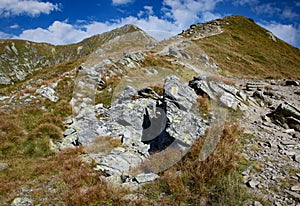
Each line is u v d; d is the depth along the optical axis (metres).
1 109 14.36
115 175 8.45
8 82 130.12
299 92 19.86
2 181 8.55
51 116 13.53
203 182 7.26
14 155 10.52
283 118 13.13
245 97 16.53
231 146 9.53
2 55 167.50
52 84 17.69
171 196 7.14
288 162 8.87
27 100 15.77
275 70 40.19
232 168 7.98
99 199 7.14
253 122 13.34
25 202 7.41
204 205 6.66
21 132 11.95
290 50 57.91
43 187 8.16
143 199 7.02
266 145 10.32
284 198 6.81
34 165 9.69
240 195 6.71
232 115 13.73
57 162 9.59
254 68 38.00
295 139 11.14
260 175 7.93
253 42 54.25
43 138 11.62
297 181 7.62
